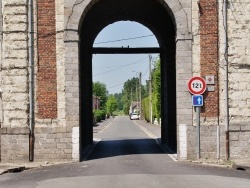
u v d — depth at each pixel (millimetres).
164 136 24250
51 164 15898
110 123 70875
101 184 11016
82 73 20859
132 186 10617
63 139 16547
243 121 16500
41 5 16688
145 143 25734
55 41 16703
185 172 13195
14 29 16547
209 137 16500
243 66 16547
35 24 16672
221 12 16672
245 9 16641
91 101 25188
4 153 16438
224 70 16547
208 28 16688
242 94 16531
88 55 23734
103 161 16516
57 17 16719
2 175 13680
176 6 16766
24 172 14227
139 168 14180
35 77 16641
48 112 16594
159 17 22484
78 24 16703
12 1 16562
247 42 16609
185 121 16594
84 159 17312
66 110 16562
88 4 16766
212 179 11766
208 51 16656
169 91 22156
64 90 16625
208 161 16000
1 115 16516
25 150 16406
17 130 16406
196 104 16312
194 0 16766
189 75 16641
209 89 16578
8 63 16516
